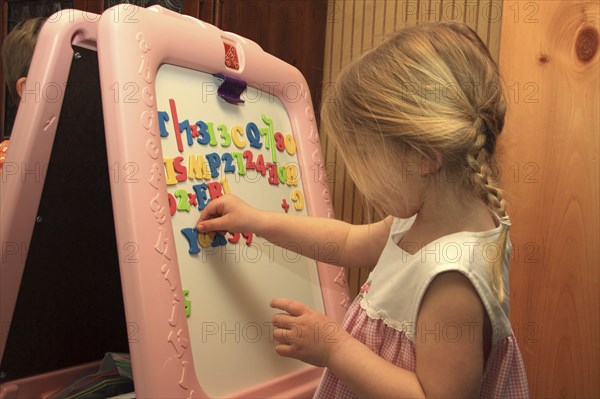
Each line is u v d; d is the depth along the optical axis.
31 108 0.71
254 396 0.71
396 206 0.65
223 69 0.80
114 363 0.86
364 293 0.72
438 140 0.59
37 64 0.71
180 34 0.72
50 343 0.87
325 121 0.67
